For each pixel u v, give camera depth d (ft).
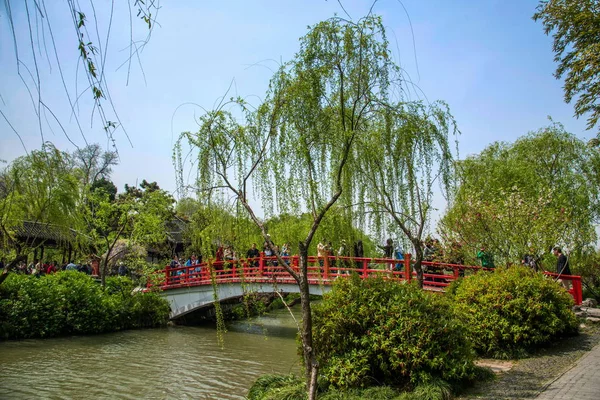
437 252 64.90
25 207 68.80
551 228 56.54
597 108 38.58
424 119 34.55
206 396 44.06
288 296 110.52
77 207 73.67
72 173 74.54
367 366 30.50
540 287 42.73
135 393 44.80
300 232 33.32
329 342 32.14
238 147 27.89
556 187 80.28
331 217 32.63
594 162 86.33
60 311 74.69
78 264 101.81
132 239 92.02
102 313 80.59
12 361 56.54
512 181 75.25
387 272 57.06
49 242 103.14
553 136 88.02
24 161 65.82
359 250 55.62
